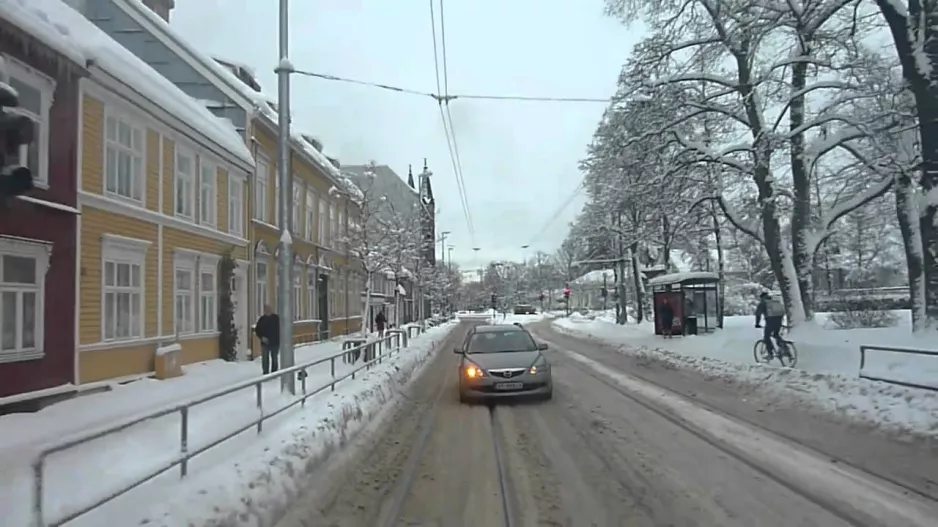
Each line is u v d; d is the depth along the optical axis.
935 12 15.88
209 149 20.95
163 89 18.58
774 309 18.44
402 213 53.88
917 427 9.87
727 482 7.49
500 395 14.10
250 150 24.86
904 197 19.58
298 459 8.12
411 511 6.75
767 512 6.39
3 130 6.11
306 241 32.47
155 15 24.42
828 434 10.10
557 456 9.10
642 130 22.72
